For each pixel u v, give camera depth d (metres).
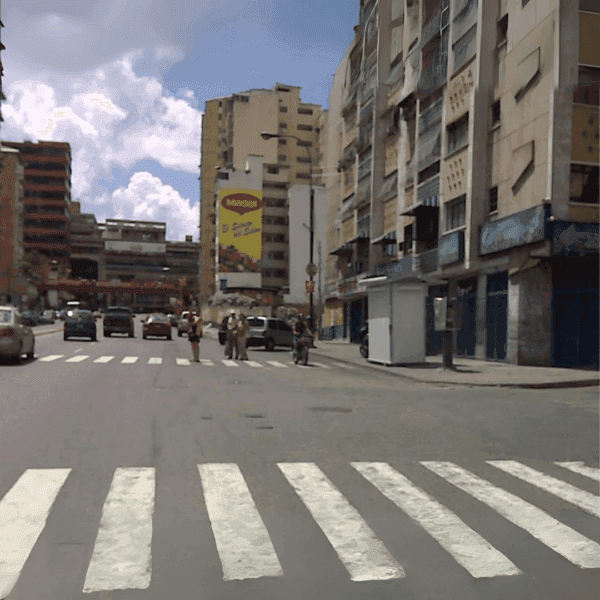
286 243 93.44
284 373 17.97
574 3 19.14
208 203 107.12
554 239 18.75
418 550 4.00
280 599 3.26
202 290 105.75
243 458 6.64
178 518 4.57
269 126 96.12
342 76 43.59
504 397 12.70
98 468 6.05
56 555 3.81
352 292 37.41
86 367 17.77
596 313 19.64
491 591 3.40
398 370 18.47
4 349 17.55
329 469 6.21
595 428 8.95
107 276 148.88
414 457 6.87
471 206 23.08
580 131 19.17
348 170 42.34
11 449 6.81
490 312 22.77
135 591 3.33
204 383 14.45
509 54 21.80
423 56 28.81
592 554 3.98
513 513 4.85
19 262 95.88
